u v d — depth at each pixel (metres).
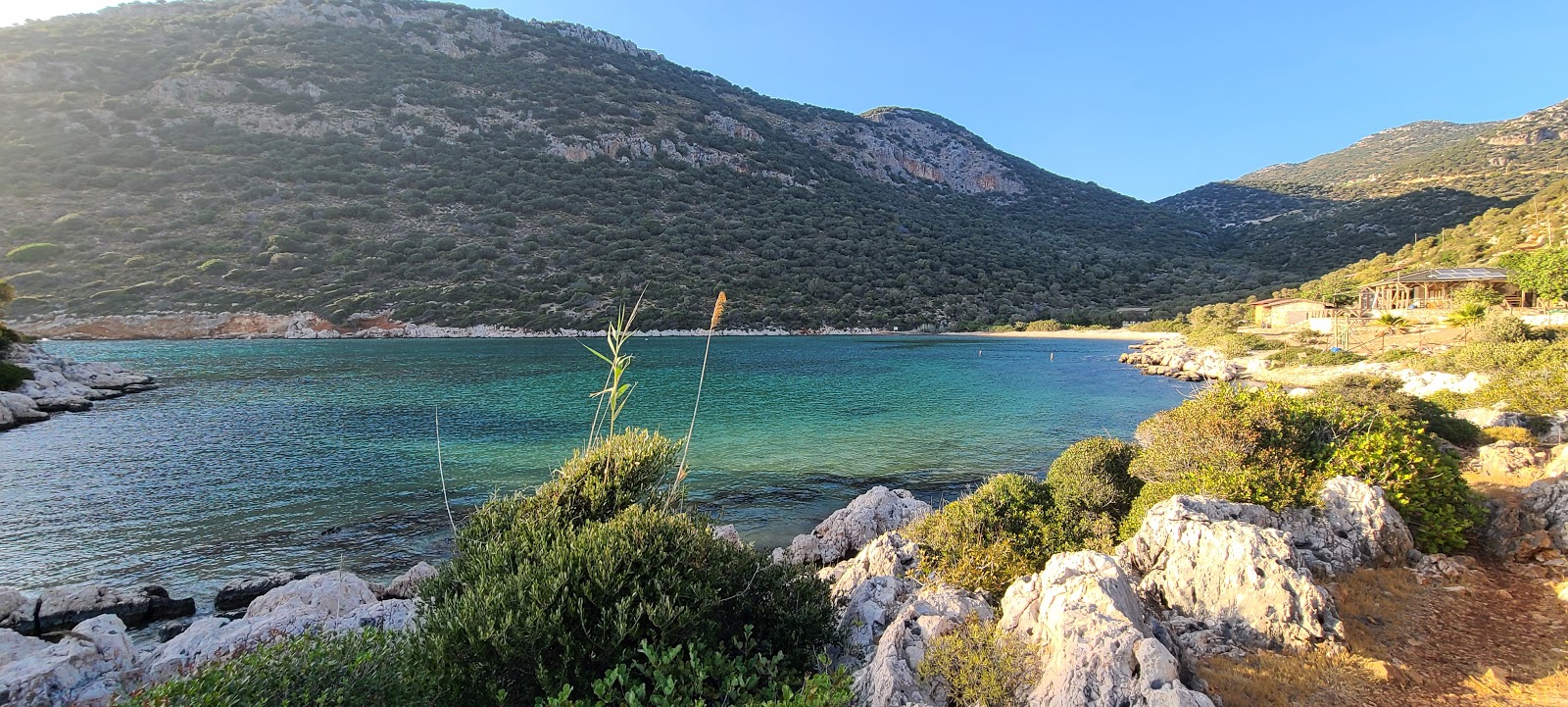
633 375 49.31
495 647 5.37
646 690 5.35
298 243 88.94
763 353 69.62
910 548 10.94
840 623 7.78
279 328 77.19
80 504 17.86
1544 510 8.80
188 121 106.81
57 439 26.00
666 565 6.45
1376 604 7.02
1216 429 9.88
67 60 109.56
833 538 14.94
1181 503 8.13
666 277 100.88
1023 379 48.50
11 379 32.78
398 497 18.67
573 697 5.42
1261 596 6.44
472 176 117.19
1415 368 34.06
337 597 11.02
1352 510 8.37
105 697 7.28
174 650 8.45
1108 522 10.37
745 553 7.46
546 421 30.45
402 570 14.05
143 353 60.56
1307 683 5.54
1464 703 5.30
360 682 5.07
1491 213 102.50
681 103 179.38
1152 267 144.25
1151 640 5.21
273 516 17.11
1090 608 5.75
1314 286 84.56
